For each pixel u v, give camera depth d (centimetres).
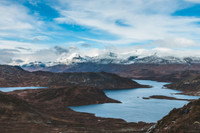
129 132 7869
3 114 9688
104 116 15212
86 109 18375
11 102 11425
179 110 6391
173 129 4703
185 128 4528
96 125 11038
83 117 14075
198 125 4631
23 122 8838
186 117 5281
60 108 17812
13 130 6994
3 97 11594
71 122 11225
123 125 11219
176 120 5494
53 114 13700
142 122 12612
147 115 15600
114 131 8350
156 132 5691
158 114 15988
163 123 6181
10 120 9075
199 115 5091
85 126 10256
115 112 16850
